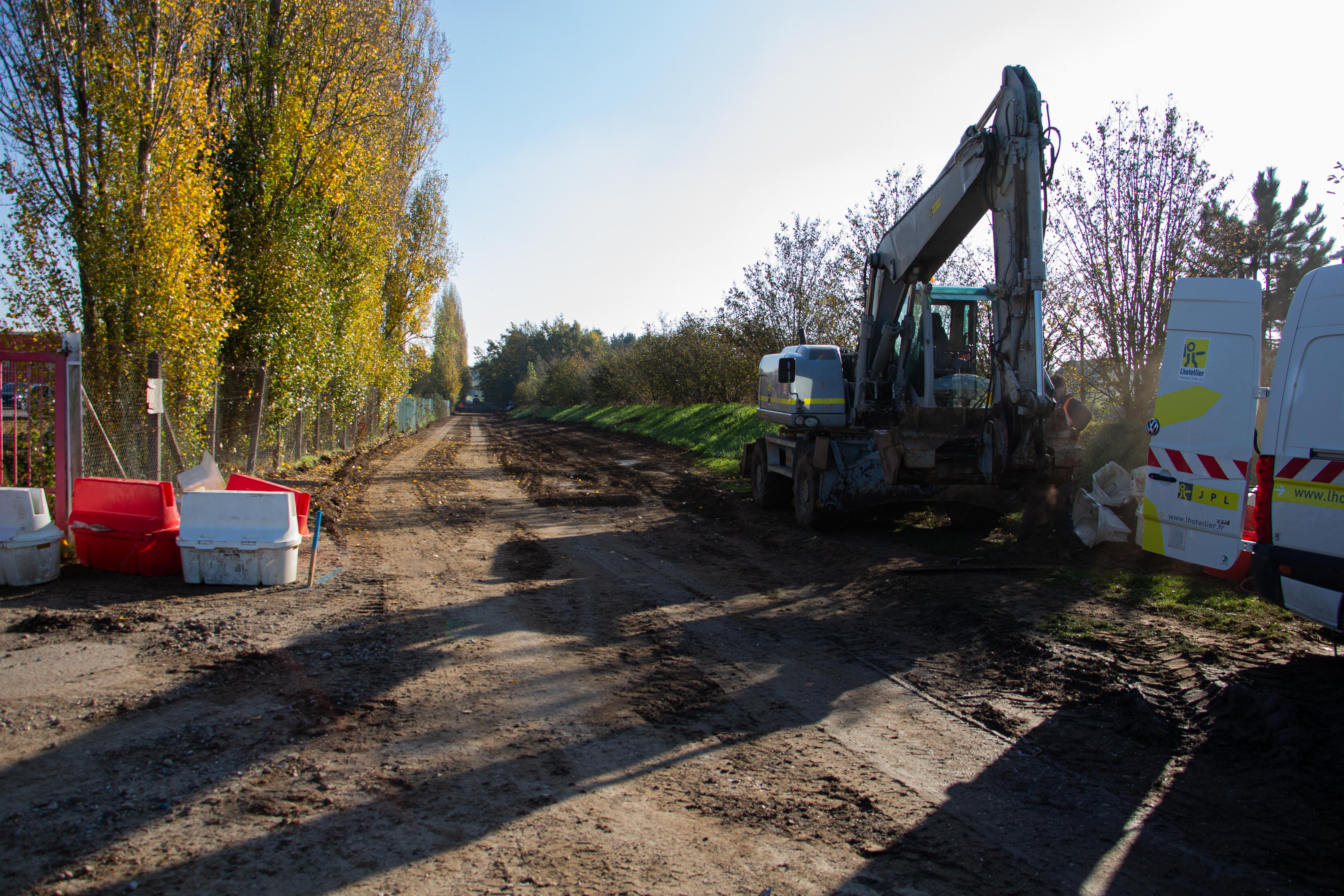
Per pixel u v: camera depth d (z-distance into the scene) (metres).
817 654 5.92
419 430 46.84
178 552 8.02
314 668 5.44
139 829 3.35
